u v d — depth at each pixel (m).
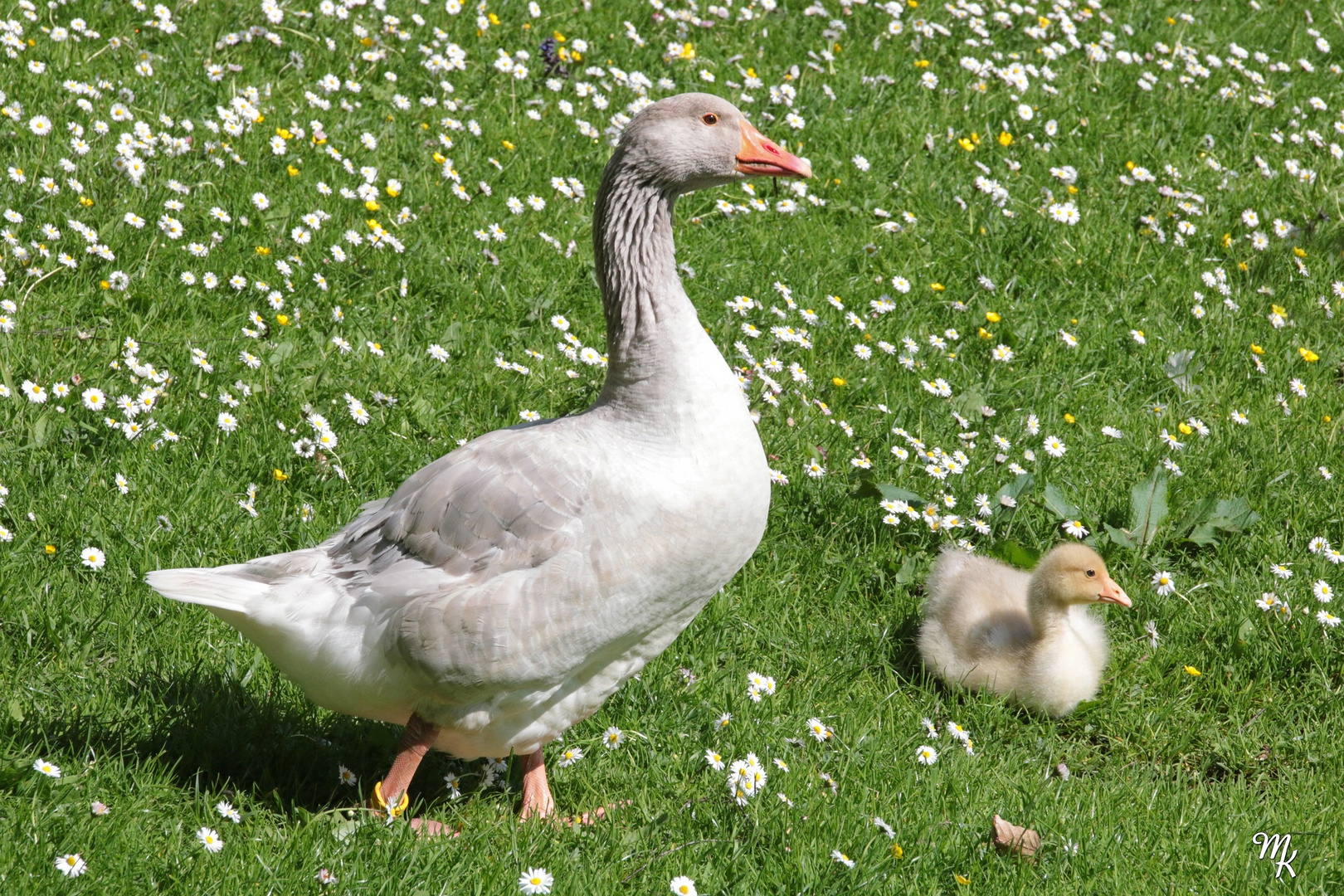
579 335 8.55
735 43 12.51
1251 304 9.92
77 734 5.10
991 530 7.49
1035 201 10.63
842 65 12.39
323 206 9.03
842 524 7.30
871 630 6.75
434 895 4.52
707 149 5.10
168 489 6.55
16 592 5.72
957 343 9.09
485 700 4.69
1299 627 6.82
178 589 4.48
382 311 8.27
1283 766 6.21
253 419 7.14
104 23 10.59
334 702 4.82
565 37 12.17
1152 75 12.93
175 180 8.62
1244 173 11.74
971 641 6.46
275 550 6.47
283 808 5.02
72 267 7.82
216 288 8.12
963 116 11.77
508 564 4.53
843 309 9.13
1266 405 8.76
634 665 5.02
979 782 5.66
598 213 5.12
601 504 4.57
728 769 5.51
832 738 5.89
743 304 8.69
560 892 4.57
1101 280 9.93
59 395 6.72
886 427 8.02
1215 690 6.62
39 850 4.31
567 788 5.54
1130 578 7.29
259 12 11.20
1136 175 10.96
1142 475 7.91
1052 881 5.02
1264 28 14.85
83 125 9.12
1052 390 8.59
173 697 5.44
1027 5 14.13
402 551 4.70
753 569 6.98
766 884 4.84
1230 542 7.48
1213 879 5.20
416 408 7.47
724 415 4.80
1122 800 5.73
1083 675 6.32
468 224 9.26
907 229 10.09
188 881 4.41
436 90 10.94
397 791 4.86
